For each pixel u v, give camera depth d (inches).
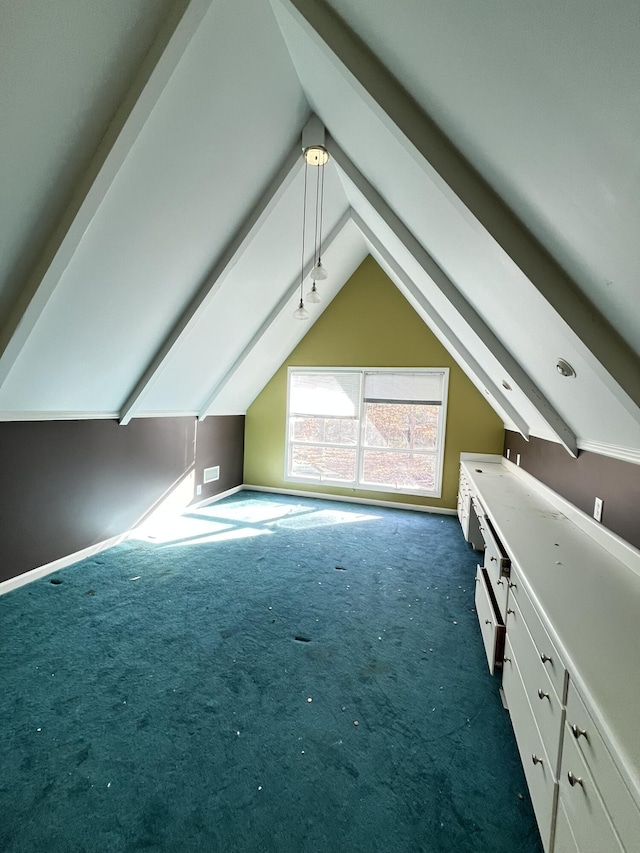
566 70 28.9
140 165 75.8
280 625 93.5
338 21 54.6
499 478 142.8
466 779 55.2
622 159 29.9
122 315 106.4
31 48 52.6
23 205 68.9
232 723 63.7
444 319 132.0
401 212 91.4
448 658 82.4
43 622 91.9
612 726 29.6
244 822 48.6
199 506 195.5
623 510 66.7
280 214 120.6
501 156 45.1
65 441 123.4
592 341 50.9
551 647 44.4
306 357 214.5
